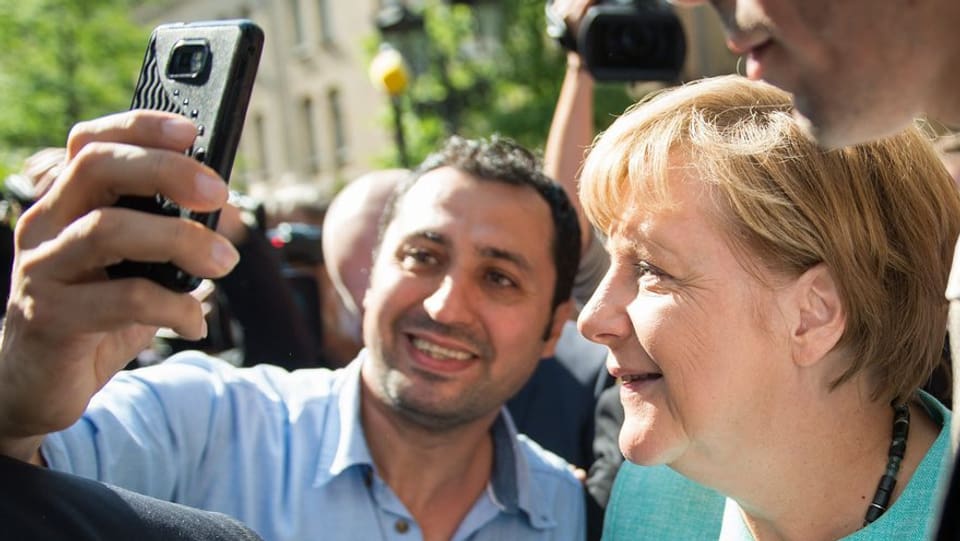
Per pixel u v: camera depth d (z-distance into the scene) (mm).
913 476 1377
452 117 10703
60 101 13078
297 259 3725
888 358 1398
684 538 1662
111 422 1713
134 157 977
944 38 883
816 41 905
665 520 1690
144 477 1745
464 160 2018
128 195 1018
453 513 1979
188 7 24016
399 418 1928
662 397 1431
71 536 1037
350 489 1917
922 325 1405
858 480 1416
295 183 22359
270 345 2961
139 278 1003
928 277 1405
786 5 906
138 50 13906
